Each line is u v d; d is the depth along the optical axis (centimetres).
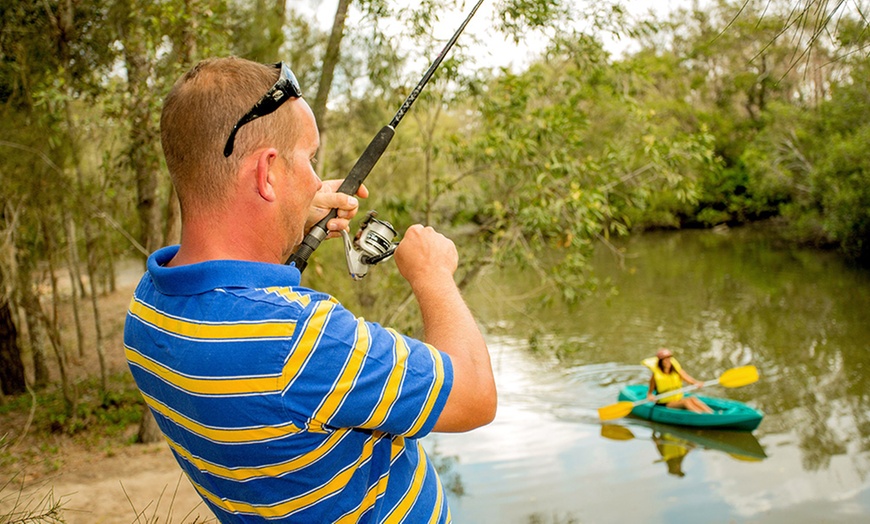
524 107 813
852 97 2142
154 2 709
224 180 99
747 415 873
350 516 102
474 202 898
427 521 114
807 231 2536
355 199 133
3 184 833
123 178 1009
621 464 781
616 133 1007
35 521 308
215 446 97
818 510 661
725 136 3253
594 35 722
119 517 555
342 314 98
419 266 118
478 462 787
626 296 1700
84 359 1345
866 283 1780
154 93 693
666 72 2703
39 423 902
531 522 635
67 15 791
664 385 947
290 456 95
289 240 107
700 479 733
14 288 972
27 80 790
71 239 1027
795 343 1260
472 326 112
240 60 103
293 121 104
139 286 109
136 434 835
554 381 1091
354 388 94
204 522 309
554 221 805
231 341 92
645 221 3169
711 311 1528
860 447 812
